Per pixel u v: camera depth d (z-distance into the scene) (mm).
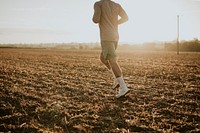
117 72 5926
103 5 5867
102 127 4254
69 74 11234
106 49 5816
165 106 5523
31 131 4082
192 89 7480
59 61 20219
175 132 3994
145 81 9109
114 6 5965
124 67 14859
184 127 4234
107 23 5844
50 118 4707
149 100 6047
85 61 20453
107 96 6406
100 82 8820
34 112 4984
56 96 6441
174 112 5051
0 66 14305
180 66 16172
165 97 6359
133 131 4094
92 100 6023
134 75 11008
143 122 4492
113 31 5852
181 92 7023
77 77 10203
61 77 10156
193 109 5320
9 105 5426
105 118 4652
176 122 4461
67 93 6871
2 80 8969
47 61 20031
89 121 4508
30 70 12641
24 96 6344
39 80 9188
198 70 13367
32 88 7477
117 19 6027
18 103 5648
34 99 6094
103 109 5230
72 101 5926
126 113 4996
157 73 11734
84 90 7211
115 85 6301
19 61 19469
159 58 26500
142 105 5535
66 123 4398
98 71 12633
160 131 4027
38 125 4328
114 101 5867
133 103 5699
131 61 20906
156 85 8242
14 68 13391
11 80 9109
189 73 11852
